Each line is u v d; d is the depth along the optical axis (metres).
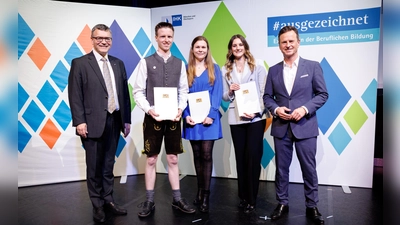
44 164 3.22
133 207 2.58
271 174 3.22
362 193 2.83
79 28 3.20
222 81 2.48
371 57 2.85
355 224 2.19
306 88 2.21
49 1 3.11
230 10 3.18
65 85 3.22
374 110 2.89
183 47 3.37
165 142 2.40
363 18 2.83
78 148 3.31
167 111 2.26
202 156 2.43
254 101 2.33
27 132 3.15
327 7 2.90
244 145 2.43
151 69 2.30
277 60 3.08
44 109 3.18
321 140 3.05
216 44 3.25
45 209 2.56
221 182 3.21
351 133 2.97
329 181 3.06
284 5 3.01
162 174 3.55
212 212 2.45
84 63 2.28
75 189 3.06
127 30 3.35
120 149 3.43
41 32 3.11
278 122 2.30
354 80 2.91
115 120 2.43
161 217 2.37
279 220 2.28
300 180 3.14
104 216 2.32
